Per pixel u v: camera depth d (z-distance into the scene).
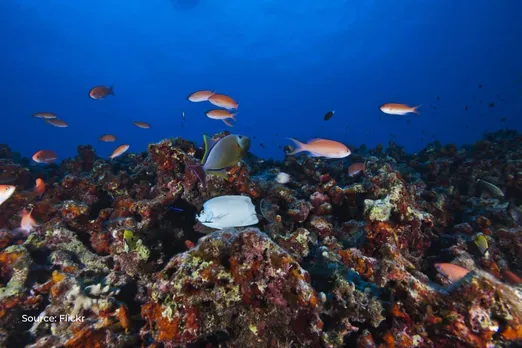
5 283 0.39
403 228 0.43
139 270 0.39
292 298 0.26
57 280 0.37
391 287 0.28
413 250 0.45
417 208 0.48
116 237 0.41
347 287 0.31
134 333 0.32
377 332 0.30
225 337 0.28
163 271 0.27
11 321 0.35
